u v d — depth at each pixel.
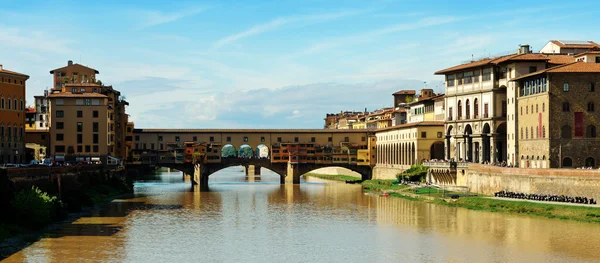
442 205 151.12
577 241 101.69
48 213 115.25
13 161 169.25
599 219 118.12
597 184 125.69
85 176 168.00
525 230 111.56
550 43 190.38
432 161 190.75
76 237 105.50
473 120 183.62
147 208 147.75
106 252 95.00
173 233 112.12
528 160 157.75
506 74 172.88
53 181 140.12
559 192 133.50
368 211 142.62
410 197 169.38
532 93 156.88
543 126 150.12
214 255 94.50
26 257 89.88
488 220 123.75
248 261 90.81
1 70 166.38
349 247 100.06
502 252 95.12
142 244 101.56
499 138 176.25
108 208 146.88
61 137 199.38
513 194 144.12
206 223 124.31
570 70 147.62
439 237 107.31
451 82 195.62
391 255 94.25
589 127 148.25
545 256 92.31
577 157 147.75
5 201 105.75
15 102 170.62
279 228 118.50
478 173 162.25
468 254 94.12
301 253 96.06
